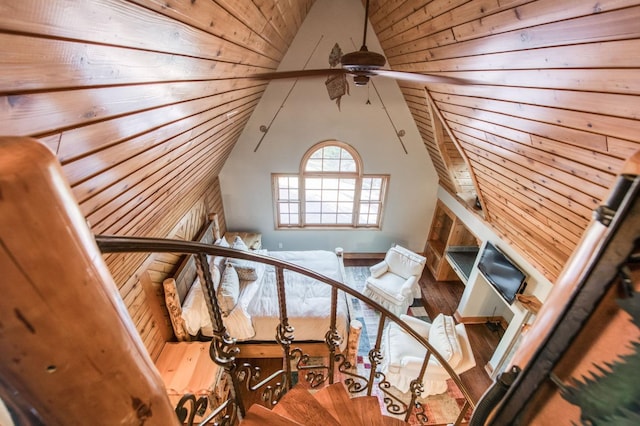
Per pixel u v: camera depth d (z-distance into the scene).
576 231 2.41
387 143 5.12
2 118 0.66
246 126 4.91
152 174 1.81
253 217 5.82
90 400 0.32
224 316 3.37
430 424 3.32
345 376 3.75
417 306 5.14
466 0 1.69
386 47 3.63
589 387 0.31
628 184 0.28
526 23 1.42
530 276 3.36
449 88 2.57
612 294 0.29
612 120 1.38
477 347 4.39
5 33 0.58
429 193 5.70
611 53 1.16
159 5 0.95
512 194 2.94
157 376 0.41
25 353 0.26
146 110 1.28
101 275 0.31
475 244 5.38
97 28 0.79
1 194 0.21
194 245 0.85
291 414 1.42
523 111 1.90
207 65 1.59
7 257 0.23
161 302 3.20
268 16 2.10
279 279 1.29
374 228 6.02
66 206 0.27
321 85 4.61
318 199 5.77
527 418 0.39
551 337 0.35
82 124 0.95
